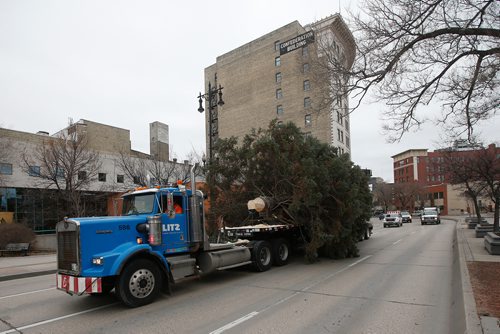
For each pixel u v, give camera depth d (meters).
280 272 10.16
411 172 99.06
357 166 15.05
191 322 5.63
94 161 28.58
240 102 64.56
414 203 88.62
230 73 66.62
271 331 5.09
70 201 23.34
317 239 11.52
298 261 12.40
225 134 66.19
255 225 12.09
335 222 11.89
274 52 60.41
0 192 29.47
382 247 16.59
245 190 13.23
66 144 25.11
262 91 61.44
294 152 11.91
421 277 8.95
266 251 10.67
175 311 6.30
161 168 30.97
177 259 7.99
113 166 36.41
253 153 12.46
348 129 61.44
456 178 20.31
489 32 7.26
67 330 5.46
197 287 8.38
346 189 12.02
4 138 30.16
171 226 7.88
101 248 6.65
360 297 7.00
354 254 13.09
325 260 12.51
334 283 8.41
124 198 8.33
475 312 5.12
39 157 27.41
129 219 7.20
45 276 11.55
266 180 12.95
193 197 8.38
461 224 34.88
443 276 9.05
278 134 12.74
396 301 6.66
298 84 56.66
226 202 13.01
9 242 17.86
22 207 30.61
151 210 7.66
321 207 11.76
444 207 80.00
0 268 12.66
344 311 6.03
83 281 6.23
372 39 8.38
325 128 52.25
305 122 54.66
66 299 7.68
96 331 5.36
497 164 18.25
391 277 9.02
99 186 34.03
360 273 9.68
